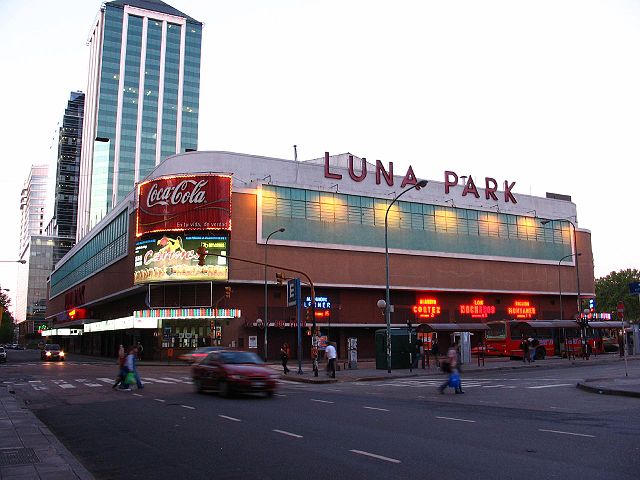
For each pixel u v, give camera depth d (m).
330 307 59.78
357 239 61.69
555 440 11.41
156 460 9.94
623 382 24.61
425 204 67.50
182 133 155.12
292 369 41.25
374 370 38.53
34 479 8.26
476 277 69.31
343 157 68.44
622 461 9.41
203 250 34.31
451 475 8.52
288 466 9.23
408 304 65.25
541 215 77.12
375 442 11.27
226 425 13.79
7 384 29.17
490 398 20.55
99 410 17.61
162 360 55.66
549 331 51.34
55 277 127.69
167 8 162.62
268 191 57.59
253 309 56.06
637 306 111.94
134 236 60.75
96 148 146.88
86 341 97.81
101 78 149.38
